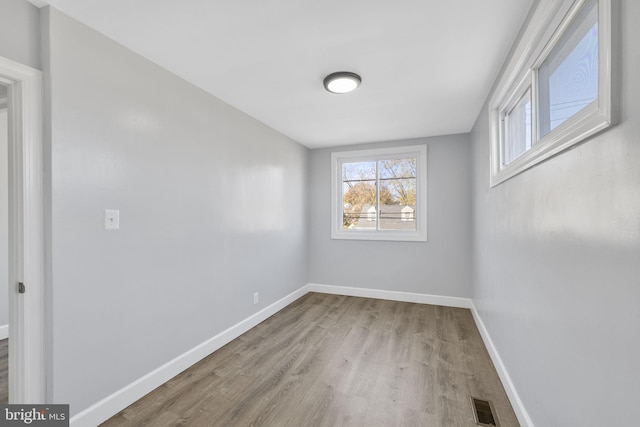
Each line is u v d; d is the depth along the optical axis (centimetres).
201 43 184
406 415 176
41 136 146
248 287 310
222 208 270
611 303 89
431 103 281
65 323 152
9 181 143
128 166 186
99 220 168
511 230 193
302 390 201
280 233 375
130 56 189
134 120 190
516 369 181
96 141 167
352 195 452
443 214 394
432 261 400
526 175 164
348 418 174
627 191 81
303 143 433
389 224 431
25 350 142
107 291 173
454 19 162
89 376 163
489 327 261
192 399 191
